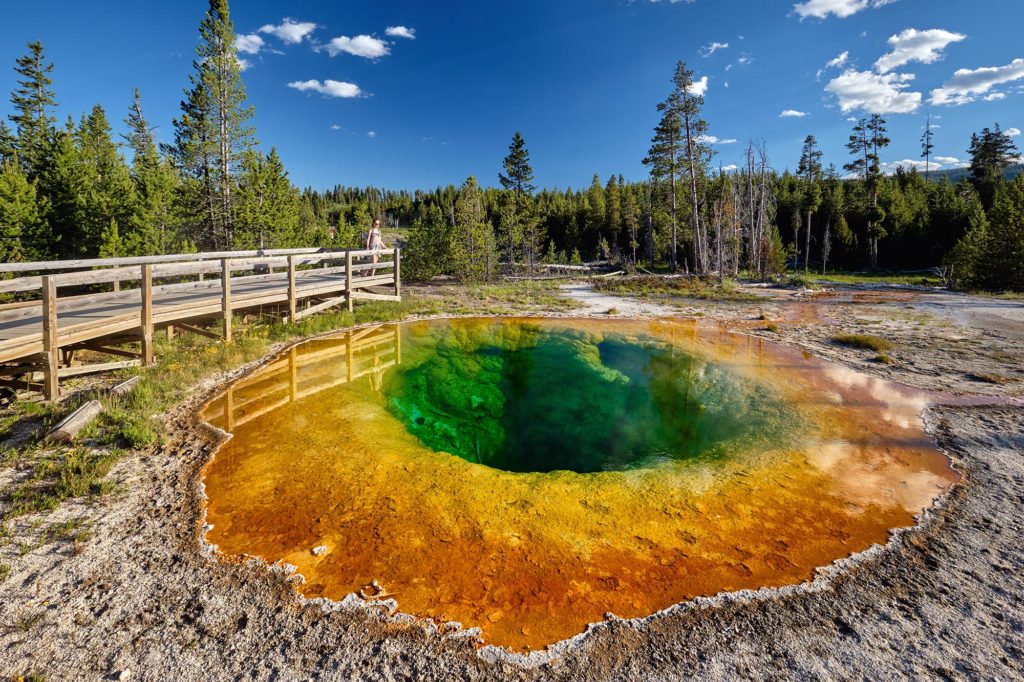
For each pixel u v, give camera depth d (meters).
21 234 15.66
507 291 20.70
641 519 4.40
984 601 3.34
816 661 2.88
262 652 2.95
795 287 24.03
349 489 4.88
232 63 21.58
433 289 21.09
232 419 6.60
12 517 4.20
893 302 17.66
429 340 11.65
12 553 3.77
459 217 24.67
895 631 3.10
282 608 3.31
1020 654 2.89
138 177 22.20
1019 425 6.25
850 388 7.81
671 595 3.44
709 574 3.66
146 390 7.05
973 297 19.17
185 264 8.61
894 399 7.27
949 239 42.19
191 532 4.15
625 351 10.74
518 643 3.03
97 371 7.75
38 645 2.96
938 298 18.86
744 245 38.59
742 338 11.63
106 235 16.06
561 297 19.25
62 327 6.81
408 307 15.35
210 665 2.85
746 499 4.71
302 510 4.50
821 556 3.85
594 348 11.04
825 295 20.34
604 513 4.50
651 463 5.75
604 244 46.28
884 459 5.46
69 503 4.49
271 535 4.11
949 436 5.98
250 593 3.44
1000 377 8.12
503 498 4.75
